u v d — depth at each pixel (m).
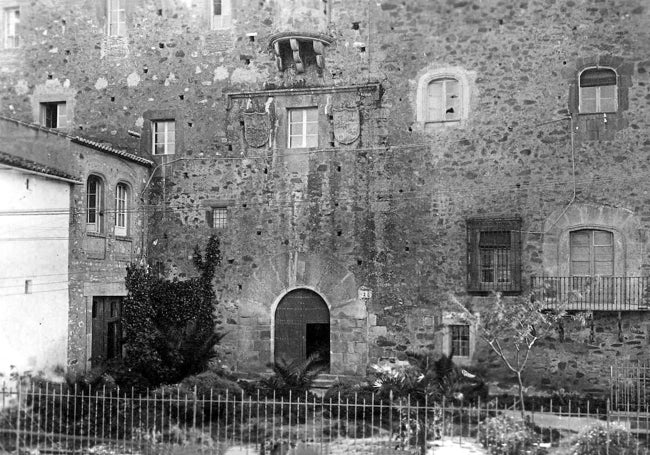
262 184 21.06
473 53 19.86
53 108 22.98
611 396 17.91
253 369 20.67
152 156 21.89
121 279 20.55
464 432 15.04
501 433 13.89
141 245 21.52
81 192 18.98
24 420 14.35
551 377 18.66
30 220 17.39
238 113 21.30
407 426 14.21
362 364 19.95
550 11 19.41
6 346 16.52
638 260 18.38
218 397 15.19
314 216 20.64
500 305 16.62
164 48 22.00
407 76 20.23
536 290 18.89
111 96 22.28
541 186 19.16
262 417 16.00
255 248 21.00
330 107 20.67
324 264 20.45
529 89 19.42
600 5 19.05
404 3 20.41
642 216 18.44
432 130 19.97
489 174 19.52
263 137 21.08
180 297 20.98
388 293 19.97
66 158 18.50
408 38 20.31
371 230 20.22
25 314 17.12
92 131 22.33
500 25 19.75
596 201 18.77
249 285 20.94
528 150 19.31
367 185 20.33
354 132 20.44
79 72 22.56
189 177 21.61
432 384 16.25
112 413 15.34
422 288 19.72
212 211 21.48
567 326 18.62
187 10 21.92
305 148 20.83
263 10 21.36
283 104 21.00
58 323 18.17
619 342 18.36
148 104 21.98
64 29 22.80
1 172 16.62
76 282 18.80
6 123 17.58
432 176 19.89
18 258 16.98
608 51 18.92
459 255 19.52
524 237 19.16
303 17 20.89
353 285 20.20
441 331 19.45
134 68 22.17
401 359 19.67
